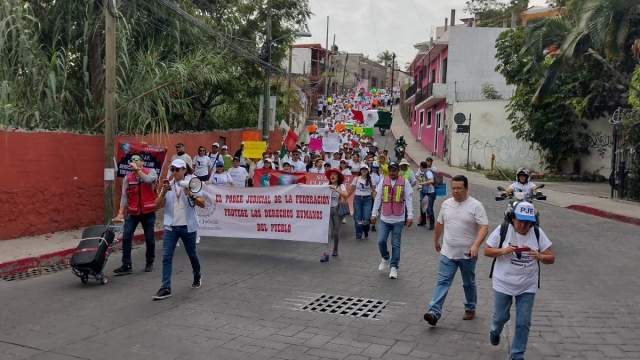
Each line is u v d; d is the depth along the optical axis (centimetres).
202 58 1723
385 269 959
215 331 646
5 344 598
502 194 786
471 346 602
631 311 735
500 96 3338
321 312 725
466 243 662
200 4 2125
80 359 558
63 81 1364
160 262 1009
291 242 1208
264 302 768
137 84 1475
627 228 1395
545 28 2023
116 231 907
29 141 1133
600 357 576
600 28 1672
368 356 571
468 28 3462
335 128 3747
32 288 826
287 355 573
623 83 2056
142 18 1678
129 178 924
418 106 4203
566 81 2547
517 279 528
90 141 1292
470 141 3047
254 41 2314
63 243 1080
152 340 614
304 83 6119
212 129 2319
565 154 2653
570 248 1153
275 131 3272
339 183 1069
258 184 1466
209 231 1141
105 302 759
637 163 1811
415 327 666
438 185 1397
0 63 1245
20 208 1118
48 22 1484
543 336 638
